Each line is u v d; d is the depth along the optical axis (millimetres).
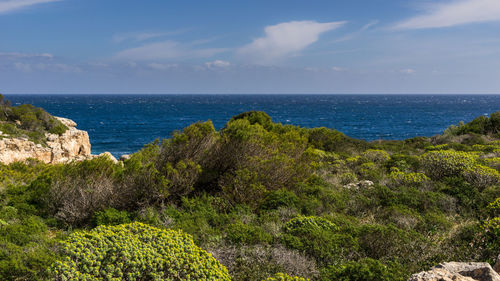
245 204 8828
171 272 4414
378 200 9781
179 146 10070
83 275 4160
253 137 10883
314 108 149625
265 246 6371
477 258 5996
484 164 12867
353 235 6832
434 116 104438
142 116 93812
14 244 5984
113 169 9867
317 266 5926
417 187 11148
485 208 8711
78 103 178625
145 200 8484
